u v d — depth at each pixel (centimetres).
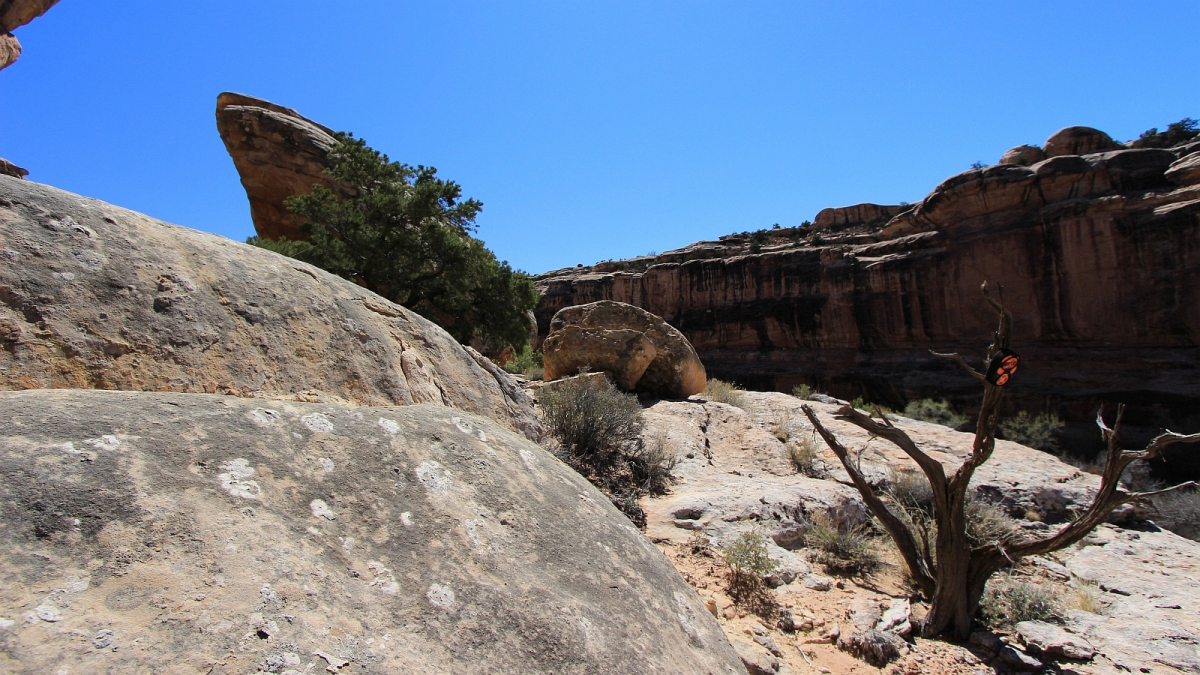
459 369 402
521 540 198
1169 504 1062
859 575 653
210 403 184
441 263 2375
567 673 158
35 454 140
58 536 127
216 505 150
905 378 3800
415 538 175
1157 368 2936
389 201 2300
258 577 138
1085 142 4138
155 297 252
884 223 5894
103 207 271
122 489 141
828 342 4459
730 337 5044
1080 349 3216
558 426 841
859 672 451
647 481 796
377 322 359
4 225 229
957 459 1086
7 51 1605
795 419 1233
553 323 1434
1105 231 3097
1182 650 529
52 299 222
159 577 129
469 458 220
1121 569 753
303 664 125
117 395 176
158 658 114
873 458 1042
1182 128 4056
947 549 548
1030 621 569
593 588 195
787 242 6250
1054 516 950
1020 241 3409
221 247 307
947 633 545
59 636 111
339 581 150
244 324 275
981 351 3556
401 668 136
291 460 176
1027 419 2816
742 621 479
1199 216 2819
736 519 685
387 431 209
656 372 1374
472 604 162
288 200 2289
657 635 195
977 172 3700
